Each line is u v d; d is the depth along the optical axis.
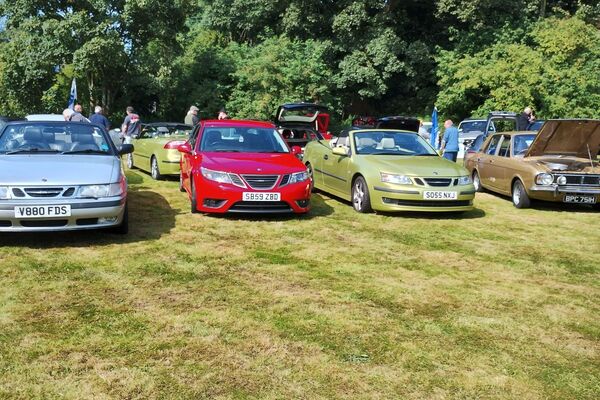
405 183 8.25
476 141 13.27
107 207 6.02
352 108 34.22
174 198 9.58
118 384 3.24
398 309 4.60
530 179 9.55
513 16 30.23
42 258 5.66
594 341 4.07
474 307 4.70
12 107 25.75
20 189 5.70
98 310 4.36
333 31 30.11
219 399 3.12
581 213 9.54
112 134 15.77
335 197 10.41
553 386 3.39
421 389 3.30
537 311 4.66
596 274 5.82
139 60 25.56
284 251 6.31
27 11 24.03
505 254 6.55
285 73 28.31
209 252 6.14
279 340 3.90
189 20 37.84
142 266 5.52
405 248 6.65
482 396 3.25
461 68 28.05
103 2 24.27
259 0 31.41
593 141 9.66
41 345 3.71
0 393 3.11
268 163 7.94
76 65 23.22
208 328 4.07
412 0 32.03
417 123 16.59
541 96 25.27
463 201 8.49
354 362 3.61
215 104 28.25
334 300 4.75
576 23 26.88
